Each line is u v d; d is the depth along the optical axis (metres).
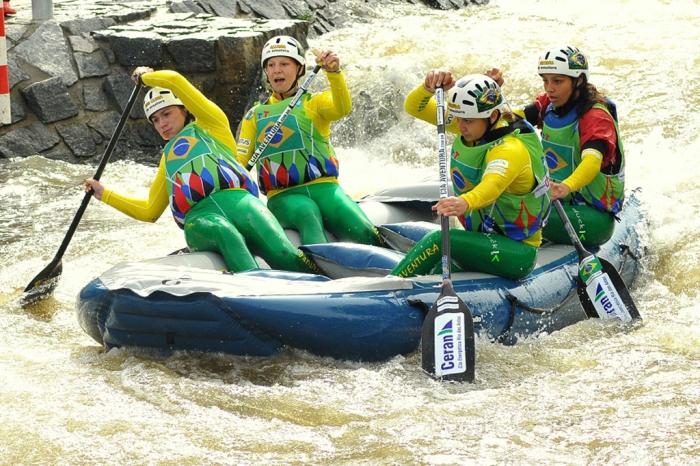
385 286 14.37
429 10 39.72
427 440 12.02
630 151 25.19
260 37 29.05
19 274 19.02
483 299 14.70
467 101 14.26
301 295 13.85
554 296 15.78
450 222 19.52
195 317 13.74
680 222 20.30
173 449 11.87
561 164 17.17
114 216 22.92
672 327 15.81
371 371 13.99
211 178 15.98
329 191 17.78
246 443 12.02
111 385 13.70
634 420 12.46
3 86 25.61
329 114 17.59
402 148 27.97
